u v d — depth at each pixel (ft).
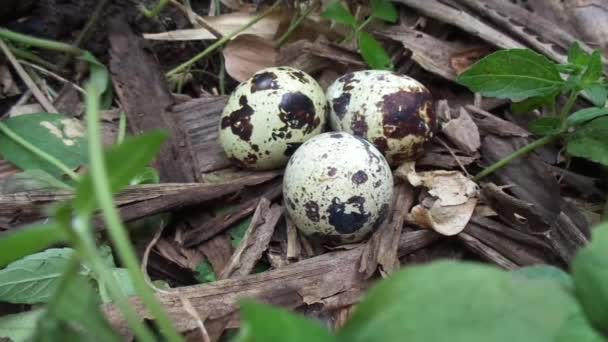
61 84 0.86
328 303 0.66
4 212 0.69
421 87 0.74
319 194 0.67
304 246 0.72
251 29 0.91
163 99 0.83
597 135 0.74
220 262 0.72
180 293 0.64
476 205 0.75
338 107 0.74
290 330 0.36
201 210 0.75
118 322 0.60
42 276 0.65
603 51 0.88
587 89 0.72
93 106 0.40
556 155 0.81
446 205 0.73
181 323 0.62
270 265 0.72
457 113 0.84
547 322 0.36
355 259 0.69
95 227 0.69
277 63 0.89
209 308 0.63
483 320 0.37
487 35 0.89
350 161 0.67
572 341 0.42
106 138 0.80
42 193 0.70
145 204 0.71
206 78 0.92
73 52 0.85
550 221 0.73
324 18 0.92
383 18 0.91
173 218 0.74
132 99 0.82
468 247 0.72
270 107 0.72
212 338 0.62
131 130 0.80
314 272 0.68
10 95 0.84
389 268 0.69
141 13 0.92
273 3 0.97
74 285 0.41
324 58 0.88
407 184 0.76
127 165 0.40
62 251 0.66
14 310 0.66
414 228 0.74
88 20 0.91
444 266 0.40
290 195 0.68
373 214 0.68
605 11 0.91
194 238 0.73
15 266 0.65
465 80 0.74
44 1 0.91
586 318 0.43
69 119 0.80
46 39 0.90
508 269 0.70
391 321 0.39
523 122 0.84
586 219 0.74
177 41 0.92
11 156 0.76
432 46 0.90
